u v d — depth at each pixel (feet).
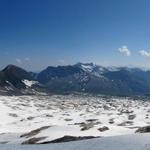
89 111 468.34
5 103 494.18
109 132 115.85
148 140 63.05
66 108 558.56
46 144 88.63
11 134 148.25
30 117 309.63
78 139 97.76
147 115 319.06
